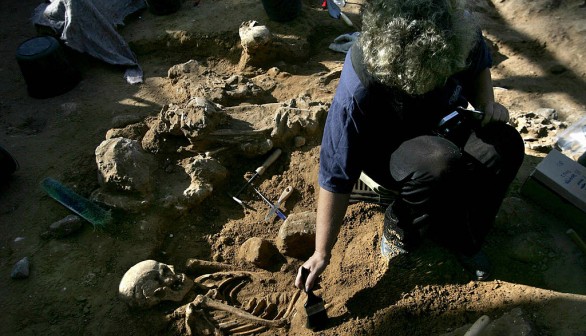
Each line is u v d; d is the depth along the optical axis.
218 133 2.83
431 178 1.83
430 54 1.46
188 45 3.77
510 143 1.85
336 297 2.24
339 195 1.81
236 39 3.69
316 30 3.81
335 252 2.44
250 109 3.04
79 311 2.23
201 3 4.12
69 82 3.56
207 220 2.68
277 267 2.46
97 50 3.71
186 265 2.44
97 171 2.82
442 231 2.11
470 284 2.20
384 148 1.97
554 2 3.65
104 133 3.14
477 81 2.05
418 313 2.12
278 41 3.53
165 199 2.62
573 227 2.34
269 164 2.87
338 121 1.73
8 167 2.80
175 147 2.87
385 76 1.54
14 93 3.63
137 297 2.19
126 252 2.46
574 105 3.02
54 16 3.66
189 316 2.16
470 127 1.94
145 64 3.78
